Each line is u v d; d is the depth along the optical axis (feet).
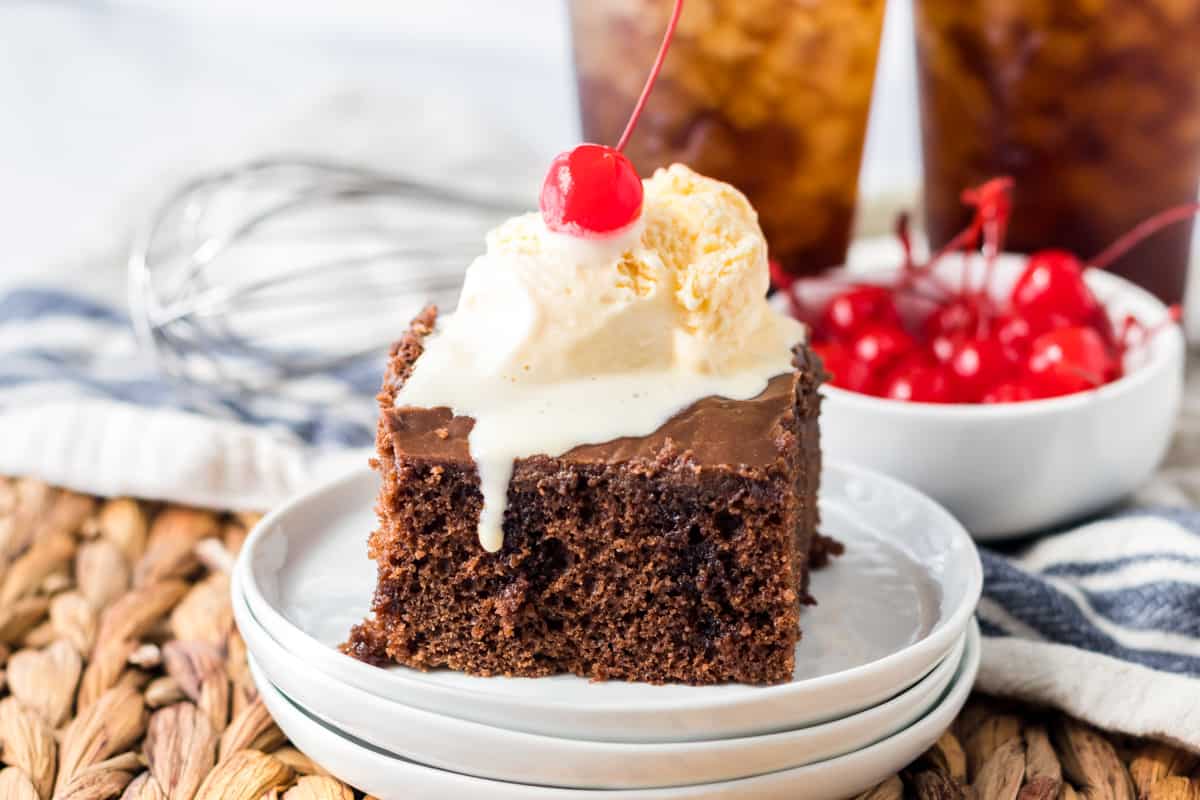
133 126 3.19
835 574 1.72
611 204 1.59
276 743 1.66
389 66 3.30
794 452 1.58
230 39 3.31
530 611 1.61
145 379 2.15
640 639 1.61
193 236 2.41
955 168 2.09
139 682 1.75
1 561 1.89
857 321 1.95
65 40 3.31
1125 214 2.05
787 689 1.50
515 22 3.23
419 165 2.66
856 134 2.04
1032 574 1.74
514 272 1.60
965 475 1.83
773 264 1.96
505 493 1.58
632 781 1.50
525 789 1.50
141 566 1.89
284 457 1.98
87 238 2.41
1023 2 1.98
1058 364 1.85
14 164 3.08
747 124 1.99
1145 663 1.69
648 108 2.00
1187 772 1.64
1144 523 1.79
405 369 1.63
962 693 1.59
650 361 1.61
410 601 1.61
